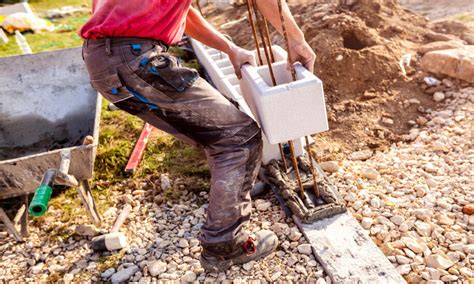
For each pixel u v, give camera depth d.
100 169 3.74
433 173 3.17
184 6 2.29
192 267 2.69
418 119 3.79
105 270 2.75
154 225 3.09
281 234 2.81
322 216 2.80
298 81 2.30
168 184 3.45
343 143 3.63
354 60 4.28
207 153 2.38
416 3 6.54
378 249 2.54
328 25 4.71
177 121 2.26
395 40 4.83
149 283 2.62
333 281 2.42
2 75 4.01
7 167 2.66
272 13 2.47
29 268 2.86
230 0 7.06
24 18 7.49
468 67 4.02
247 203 2.46
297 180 3.02
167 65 2.13
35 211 2.14
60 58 4.00
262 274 2.57
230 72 4.14
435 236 2.64
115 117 4.48
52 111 4.19
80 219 3.23
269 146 3.23
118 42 2.15
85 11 8.64
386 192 3.05
